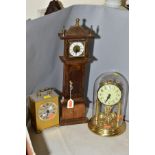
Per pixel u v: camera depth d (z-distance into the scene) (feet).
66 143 3.47
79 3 3.87
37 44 3.42
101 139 3.57
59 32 3.64
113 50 3.77
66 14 3.59
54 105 3.62
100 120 3.79
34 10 3.62
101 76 4.00
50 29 3.50
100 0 3.97
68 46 3.43
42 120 3.59
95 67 4.00
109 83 3.62
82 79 3.71
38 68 3.58
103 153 3.32
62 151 3.32
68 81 3.66
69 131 3.70
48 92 3.63
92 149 3.38
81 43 3.47
